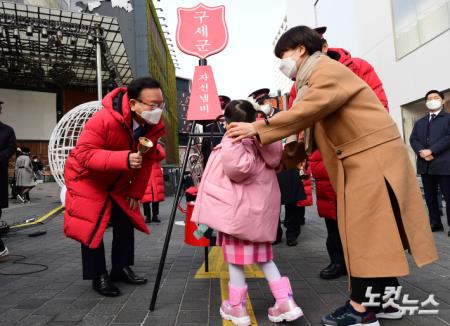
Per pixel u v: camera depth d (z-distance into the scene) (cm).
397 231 180
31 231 580
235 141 193
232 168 195
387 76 1005
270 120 188
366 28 1102
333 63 192
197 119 303
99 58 1106
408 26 902
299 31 206
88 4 1834
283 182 416
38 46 1241
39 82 1688
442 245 408
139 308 243
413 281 285
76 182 267
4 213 785
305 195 427
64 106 1845
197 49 307
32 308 246
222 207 201
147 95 250
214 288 284
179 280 307
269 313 217
